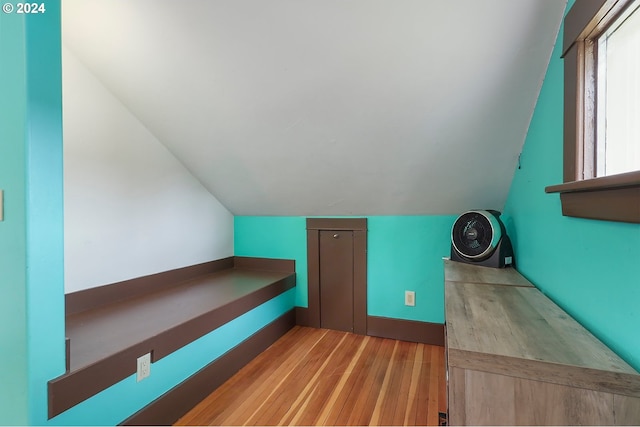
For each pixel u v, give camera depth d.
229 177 2.46
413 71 1.38
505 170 1.80
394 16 1.18
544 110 1.28
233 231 3.07
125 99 1.93
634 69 0.79
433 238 2.37
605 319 0.80
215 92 1.69
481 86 1.38
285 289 2.62
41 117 1.03
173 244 2.39
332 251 2.68
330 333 2.62
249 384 1.85
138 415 1.35
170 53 1.53
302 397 1.71
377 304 2.54
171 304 1.90
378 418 1.52
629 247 0.70
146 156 2.15
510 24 1.14
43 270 1.04
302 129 1.82
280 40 1.35
